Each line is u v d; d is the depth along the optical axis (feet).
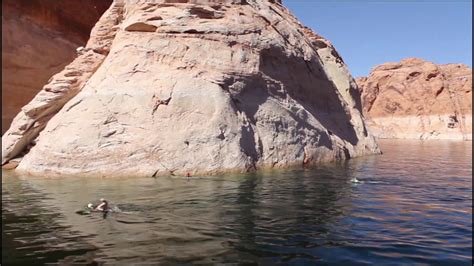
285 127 60.75
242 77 58.54
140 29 59.88
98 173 47.39
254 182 44.09
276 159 56.54
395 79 261.44
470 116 233.55
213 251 20.94
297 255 20.52
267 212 30.19
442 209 32.12
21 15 85.40
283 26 73.26
